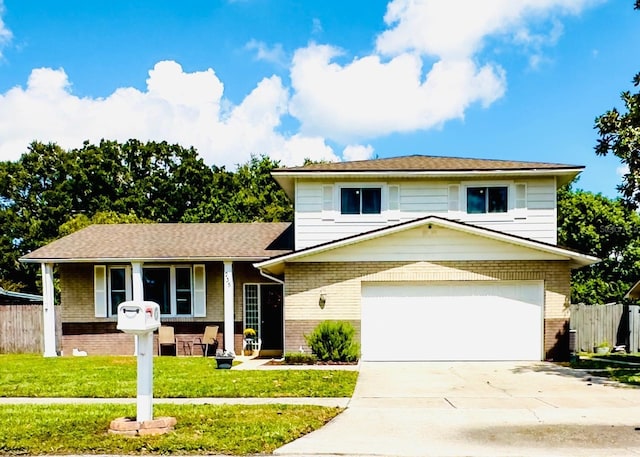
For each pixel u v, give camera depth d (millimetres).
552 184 16484
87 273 18797
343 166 17156
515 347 15031
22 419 7742
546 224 16391
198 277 18578
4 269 42781
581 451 6285
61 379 11945
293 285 15375
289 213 39094
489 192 16625
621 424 7508
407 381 11453
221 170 47062
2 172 45906
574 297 29484
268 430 7031
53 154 47125
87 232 20672
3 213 43250
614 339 19500
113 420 7234
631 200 13578
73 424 7406
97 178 43469
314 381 11297
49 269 17766
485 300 15148
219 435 6805
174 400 9508
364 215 16672
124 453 6250
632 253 29031
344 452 6242
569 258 14906
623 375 12164
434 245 15195
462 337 15125
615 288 29344
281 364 14438
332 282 15312
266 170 45688
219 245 18641
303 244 16609
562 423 7574
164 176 46094
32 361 15586
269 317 18672
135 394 10109
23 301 25484
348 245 15312
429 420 7777
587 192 31578
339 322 14828
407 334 15195
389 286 15320
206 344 18141
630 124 13211
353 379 11578
